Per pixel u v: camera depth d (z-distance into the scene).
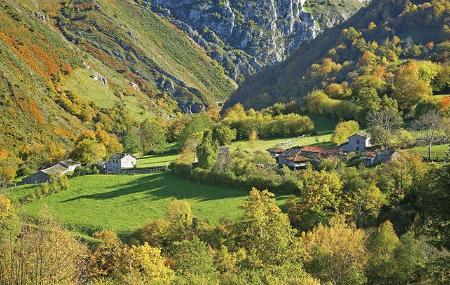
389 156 89.62
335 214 69.44
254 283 40.03
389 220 65.38
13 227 32.16
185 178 101.38
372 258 52.78
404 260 50.41
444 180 29.12
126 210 89.38
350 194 72.81
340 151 103.56
